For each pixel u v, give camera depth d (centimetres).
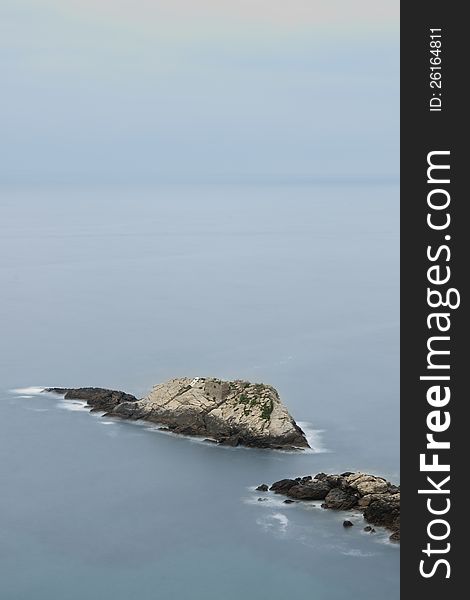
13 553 8706
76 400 13300
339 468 10712
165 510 9581
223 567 8431
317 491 9694
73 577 8288
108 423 12269
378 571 8338
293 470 10631
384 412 12962
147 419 12238
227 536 8994
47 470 10675
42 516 9475
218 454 11125
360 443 11588
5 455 11131
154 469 10675
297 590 8044
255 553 8669
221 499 9825
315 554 8606
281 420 11500
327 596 7950
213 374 15175
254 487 10125
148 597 7956
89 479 10412
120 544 8875
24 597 7969
